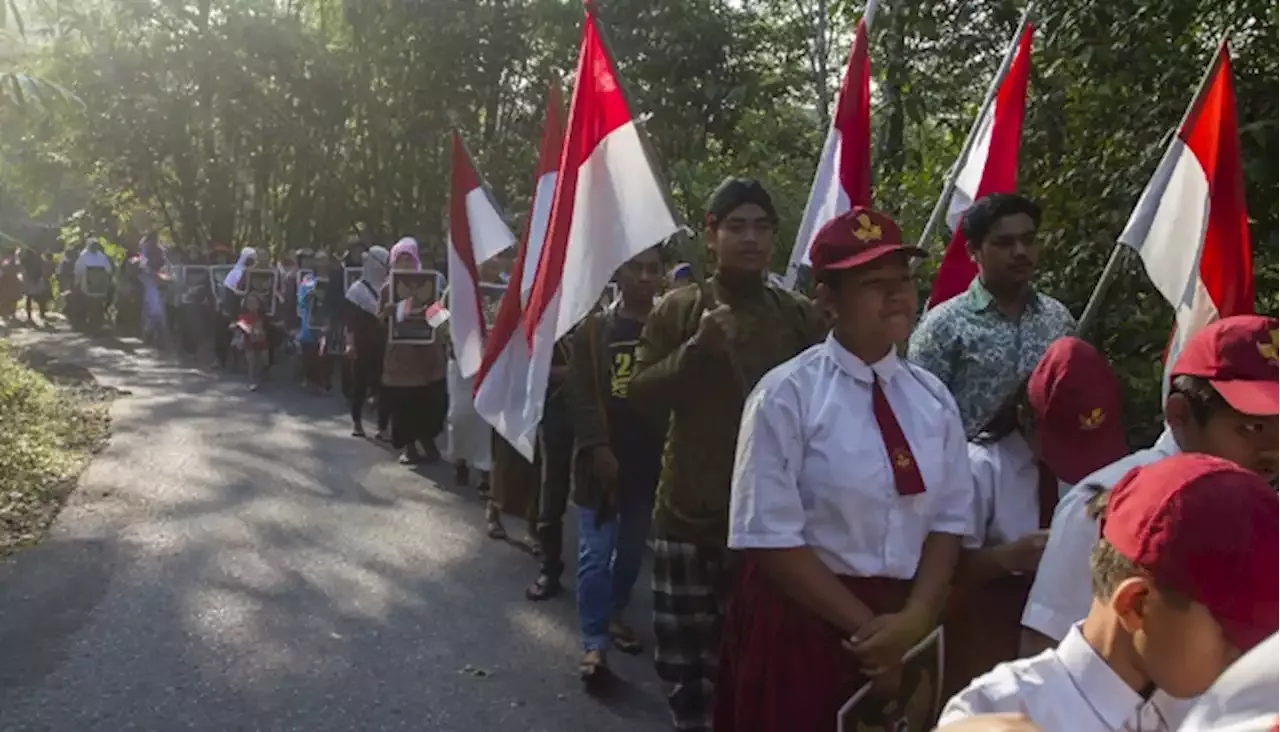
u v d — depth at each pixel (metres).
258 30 20.19
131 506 8.06
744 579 2.90
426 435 9.51
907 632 2.60
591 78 3.86
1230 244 3.85
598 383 5.01
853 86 4.55
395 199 20.27
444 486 8.80
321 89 20.08
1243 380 2.27
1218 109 3.83
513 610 5.98
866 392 2.75
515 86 18.08
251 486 8.73
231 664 5.20
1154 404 5.27
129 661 5.21
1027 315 3.70
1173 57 5.89
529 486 6.77
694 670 3.76
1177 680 1.58
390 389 9.30
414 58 18.00
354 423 10.95
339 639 5.53
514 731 4.57
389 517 7.85
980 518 3.03
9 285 23.42
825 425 2.70
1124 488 1.70
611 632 5.46
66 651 5.30
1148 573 1.58
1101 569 1.71
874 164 8.59
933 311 3.84
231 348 17.00
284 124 20.69
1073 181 6.07
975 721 1.47
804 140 14.88
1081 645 1.80
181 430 11.27
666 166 12.84
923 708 2.67
